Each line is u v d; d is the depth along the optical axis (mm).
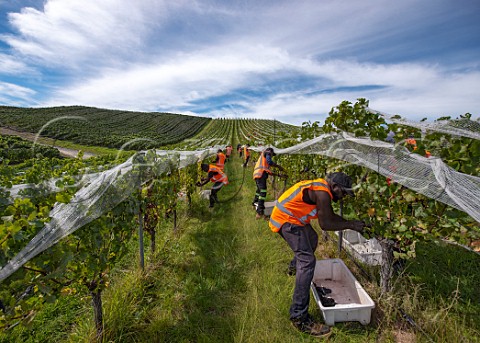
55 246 1949
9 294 1783
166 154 5137
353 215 3430
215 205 7152
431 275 3480
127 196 2834
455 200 1910
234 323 2834
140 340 2633
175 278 3648
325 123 4418
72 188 2484
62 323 2955
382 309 2873
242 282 3527
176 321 2932
